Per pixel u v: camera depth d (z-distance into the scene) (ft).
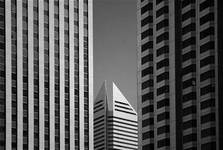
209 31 566.77
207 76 562.66
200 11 579.07
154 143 609.01
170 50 603.26
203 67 568.82
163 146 593.42
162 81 604.90
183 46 589.32
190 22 584.40
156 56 618.03
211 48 564.30
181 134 578.66
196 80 574.97
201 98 566.77
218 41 563.07
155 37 622.95
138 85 645.10
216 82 558.97
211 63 562.25
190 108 572.10
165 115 595.06
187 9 590.55
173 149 584.40
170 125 592.19
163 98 600.80
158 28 618.85
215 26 567.18
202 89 567.18
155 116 611.06
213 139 551.59
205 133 558.15
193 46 580.30
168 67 602.85
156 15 624.59
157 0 624.59
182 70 586.45
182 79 585.63
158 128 603.67
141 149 625.41
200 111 566.36
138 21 655.76
